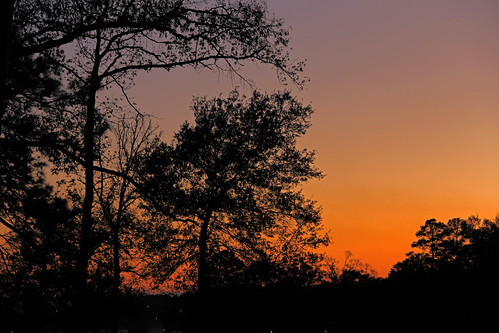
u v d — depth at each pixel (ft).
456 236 320.29
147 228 92.12
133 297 80.28
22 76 49.24
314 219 104.88
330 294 182.09
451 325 197.47
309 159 107.04
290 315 117.08
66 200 54.65
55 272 54.08
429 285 203.51
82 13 53.98
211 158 101.96
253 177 102.17
